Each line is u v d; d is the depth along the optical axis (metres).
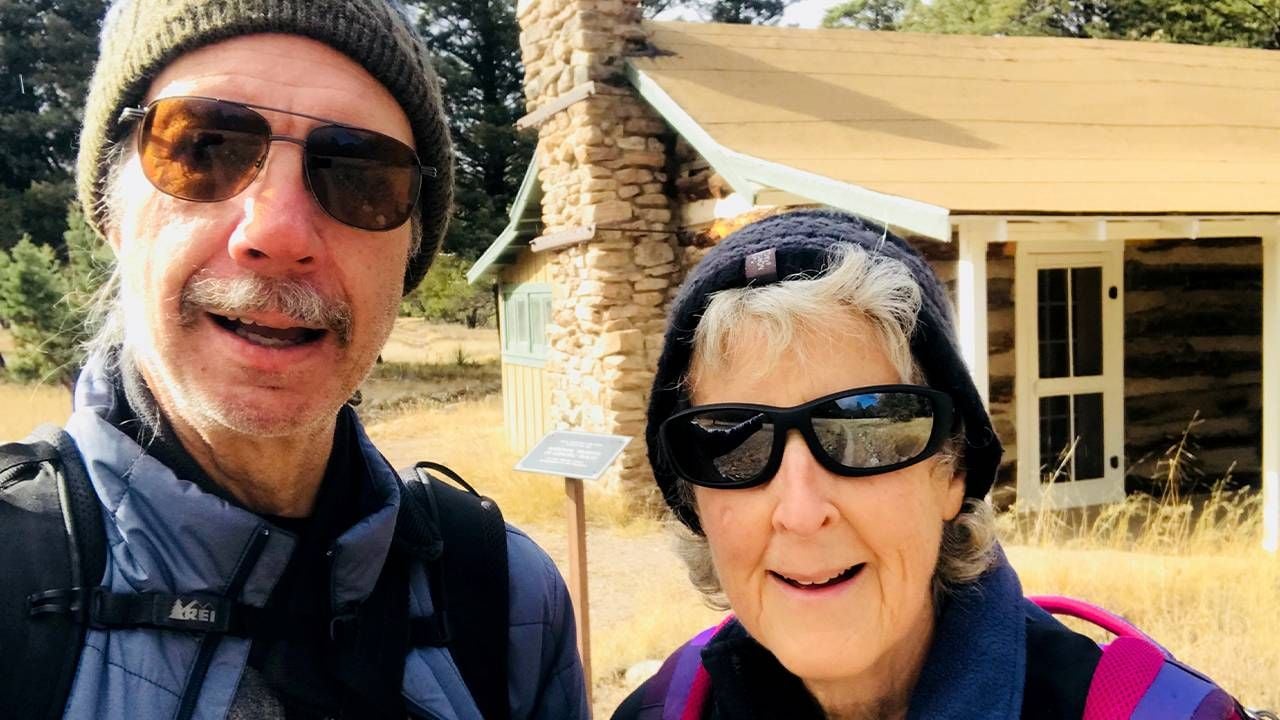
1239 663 1.24
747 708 0.43
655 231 2.59
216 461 0.44
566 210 2.71
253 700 0.39
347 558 0.42
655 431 0.46
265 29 0.42
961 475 0.43
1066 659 0.38
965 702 0.38
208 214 0.40
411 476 0.54
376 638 0.43
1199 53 3.25
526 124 2.93
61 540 0.38
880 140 2.30
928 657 0.41
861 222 0.42
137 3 0.43
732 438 0.40
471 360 7.50
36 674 0.35
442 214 0.52
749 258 0.40
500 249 3.35
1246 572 1.58
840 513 0.39
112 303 0.45
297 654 0.41
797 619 0.39
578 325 2.73
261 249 0.39
